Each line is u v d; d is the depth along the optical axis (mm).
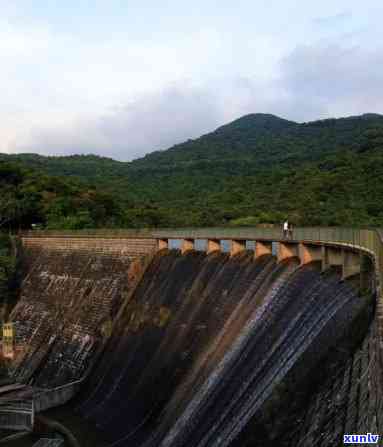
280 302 35219
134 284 61281
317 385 24344
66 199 118938
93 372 54969
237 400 31984
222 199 140250
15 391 59000
